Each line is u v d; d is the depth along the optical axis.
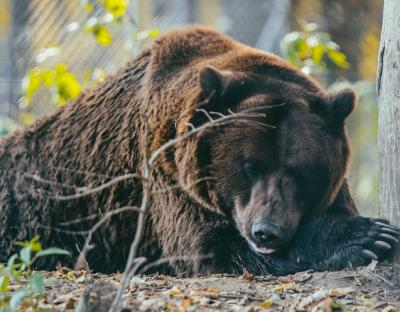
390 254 10.15
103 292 7.35
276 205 10.21
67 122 12.79
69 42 20.34
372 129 24.25
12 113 19.98
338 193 11.60
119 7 17.25
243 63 11.47
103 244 12.23
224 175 10.66
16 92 20.05
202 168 10.80
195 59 11.84
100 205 12.13
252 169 10.52
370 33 26.73
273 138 10.48
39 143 12.91
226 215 10.97
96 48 20.31
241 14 24.88
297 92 11.04
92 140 12.36
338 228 10.47
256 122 10.53
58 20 20.33
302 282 9.73
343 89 11.09
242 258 10.94
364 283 9.53
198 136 10.73
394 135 10.02
